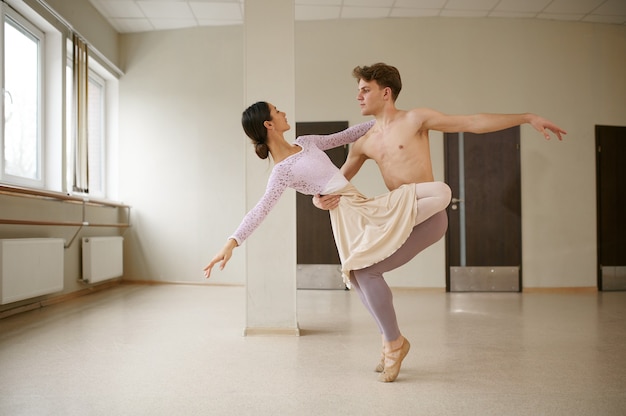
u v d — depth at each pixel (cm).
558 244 613
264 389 216
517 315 427
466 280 607
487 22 621
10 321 385
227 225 638
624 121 629
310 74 625
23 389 217
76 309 444
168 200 645
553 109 621
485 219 611
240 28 643
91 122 621
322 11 599
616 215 620
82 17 547
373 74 229
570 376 238
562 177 616
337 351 288
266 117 224
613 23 629
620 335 339
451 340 322
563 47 624
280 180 217
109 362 263
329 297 540
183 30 649
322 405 195
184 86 649
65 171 512
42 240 429
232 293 557
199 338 323
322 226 619
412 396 206
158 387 220
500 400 202
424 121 224
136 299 508
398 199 214
